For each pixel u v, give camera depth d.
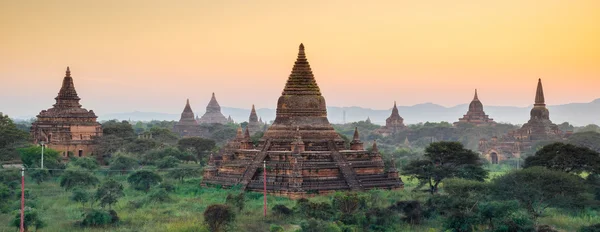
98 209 81.31
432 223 80.50
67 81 177.75
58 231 74.62
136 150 175.00
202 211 86.31
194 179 121.88
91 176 113.69
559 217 85.19
